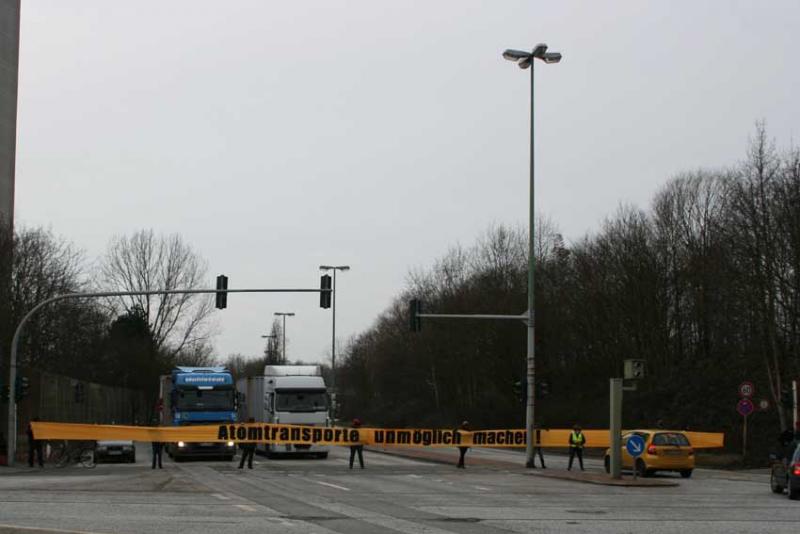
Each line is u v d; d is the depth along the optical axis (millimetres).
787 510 18922
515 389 35531
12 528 13375
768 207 41656
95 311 78000
